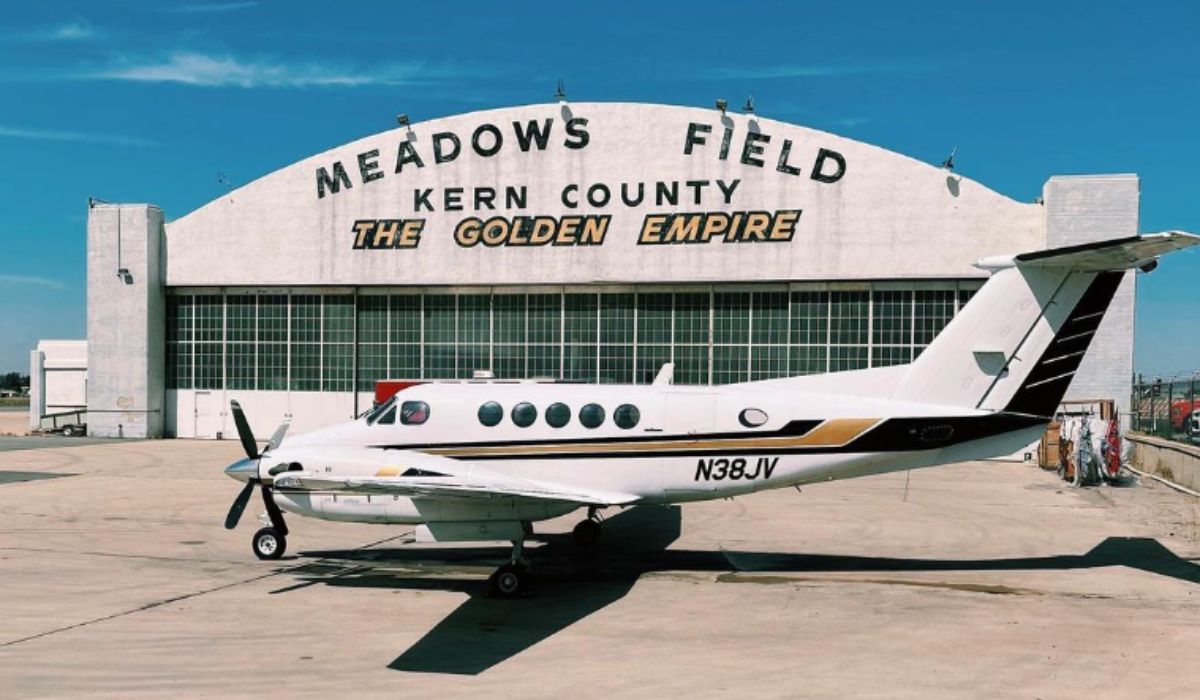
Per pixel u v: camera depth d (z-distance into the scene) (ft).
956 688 25.66
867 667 27.58
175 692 25.09
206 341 115.14
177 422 116.06
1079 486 75.41
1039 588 38.52
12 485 72.33
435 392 44.21
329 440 43.83
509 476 42.39
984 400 41.29
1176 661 28.27
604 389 43.27
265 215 112.16
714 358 101.76
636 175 102.37
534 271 105.19
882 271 96.27
